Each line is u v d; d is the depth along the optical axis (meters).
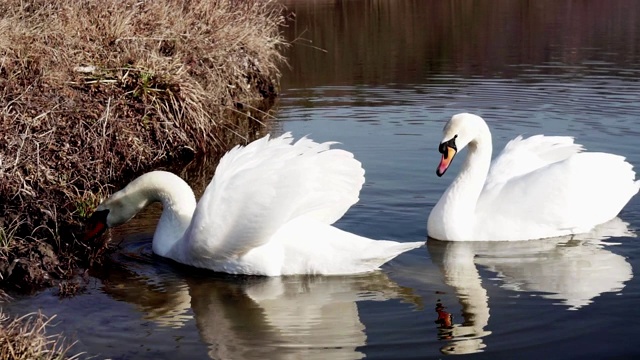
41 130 10.58
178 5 14.92
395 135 12.63
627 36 22.38
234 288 7.71
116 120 11.48
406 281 7.75
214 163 11.88
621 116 13.33
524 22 25.62
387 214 9.45
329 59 19.88
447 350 6.30
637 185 9.52
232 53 15.25
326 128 13.25
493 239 8.88
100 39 12.74
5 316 7.09
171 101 12.20
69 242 8.75
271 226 7.83
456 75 17.52
